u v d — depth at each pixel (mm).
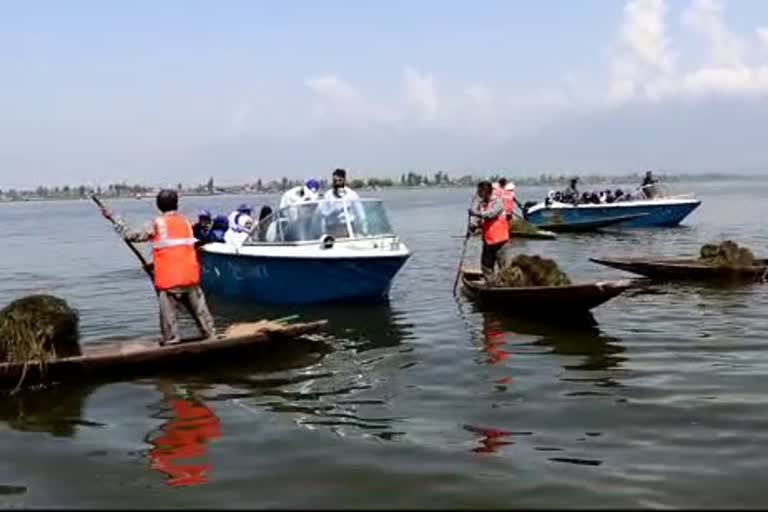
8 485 5828
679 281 15617
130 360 8938
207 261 15539
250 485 5656
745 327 10859
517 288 12008
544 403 7520
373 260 13172
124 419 7438
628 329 11000
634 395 7680
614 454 6090
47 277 21156
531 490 5414
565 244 25609
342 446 6465
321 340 10875
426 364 9328
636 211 31156
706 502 5160
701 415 6984
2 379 8344
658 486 5434
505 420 7035
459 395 7918
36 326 8695
